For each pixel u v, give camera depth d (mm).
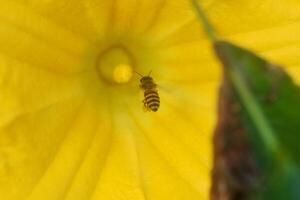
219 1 278
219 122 164
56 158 282
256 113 158
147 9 291
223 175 162
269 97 161
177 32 299
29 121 268
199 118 301
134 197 287
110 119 305
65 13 274
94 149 295
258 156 157
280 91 161
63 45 284
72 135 291
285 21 280
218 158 163
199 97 302
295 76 279
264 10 278
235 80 163
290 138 155
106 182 290
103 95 307
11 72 263
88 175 288
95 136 297
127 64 305
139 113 308
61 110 286
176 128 303
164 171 296
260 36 282
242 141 159
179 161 298
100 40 297
